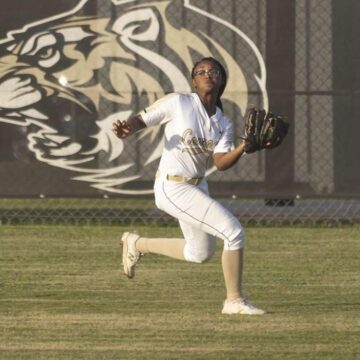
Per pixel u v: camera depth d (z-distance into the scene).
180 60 49.00
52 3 49.03
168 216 50.28
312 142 48.97
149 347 26.20
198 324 28.97
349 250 43.22
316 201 50.75
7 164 49.31
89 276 37.22
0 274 37.56
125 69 49.09
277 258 41.34
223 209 30.08
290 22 48.88
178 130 29.89
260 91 48.97
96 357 25.17
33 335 27.62
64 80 49.16
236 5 48.84
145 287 35.12
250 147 29.05
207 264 39.94
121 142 49.19
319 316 30.23
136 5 48.97
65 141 49.22
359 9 48.69
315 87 48.84
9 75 49.19
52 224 50.12
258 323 29.19
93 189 49.38
